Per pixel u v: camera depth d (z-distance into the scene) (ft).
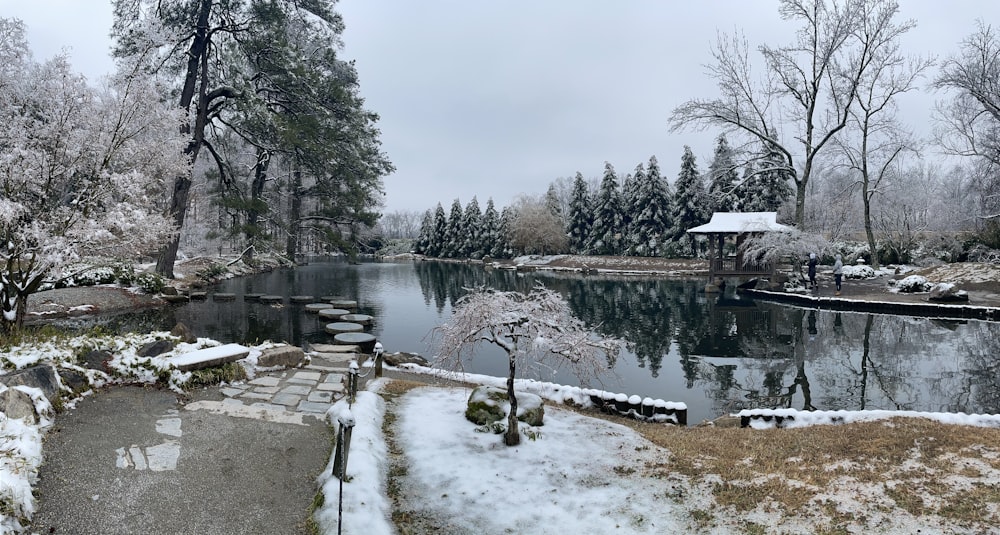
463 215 214.90
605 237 158.20
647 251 148.15
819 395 33.27
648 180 150.51
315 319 54.19
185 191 68.44
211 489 15.21
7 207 21.79
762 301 76.28
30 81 28.43
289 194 111.45
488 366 40.04
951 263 92.89
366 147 103.14
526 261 160.04
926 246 106.52
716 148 140.15
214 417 20.85
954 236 103.40
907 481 16.14
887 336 50.65
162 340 26.91
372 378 29.78
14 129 25.35
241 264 104.47
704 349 46.03
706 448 20.26
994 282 72.49
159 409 21.08
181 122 35.19
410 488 16.53
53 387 19.31
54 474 14.69
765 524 14.28
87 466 15.47
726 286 96.63
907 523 13.78
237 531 13.35
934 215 113.29
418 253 234.58
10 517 11.84
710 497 16.01
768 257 80.74
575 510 15.38
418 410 24.03
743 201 138.72
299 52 76.33
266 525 13.76
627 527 14.39
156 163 32.09
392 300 75.10
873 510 14.55
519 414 22.38
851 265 106.11
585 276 123.44
